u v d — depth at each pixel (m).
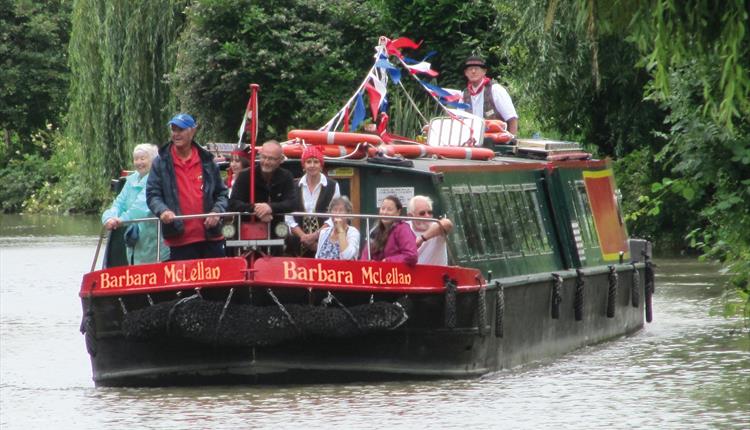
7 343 48.06
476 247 38.81
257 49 88.19
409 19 89.50
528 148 45.44
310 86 88.69
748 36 25.52
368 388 34.78
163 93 106.88
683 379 36.88
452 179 38.53
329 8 89.44
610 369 39.06
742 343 45.03
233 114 90.75
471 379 36.47
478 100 49.22
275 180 35.19
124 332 34.97
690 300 58.72
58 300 63.81
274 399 33.34
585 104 81.81
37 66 181.12
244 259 34.44
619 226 49.62
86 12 113.88
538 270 42.31
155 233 38.12
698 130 38.41
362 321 34.56
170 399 33.78
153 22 105.81
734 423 30.17
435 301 35.25
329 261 34.53
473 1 87.62
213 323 34.34
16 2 180.12
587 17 25.58
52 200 170.00
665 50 25.00
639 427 29.72
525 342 40.00
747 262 40.88
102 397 34.56
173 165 36.09
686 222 81.56
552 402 32.97
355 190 38.72
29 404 34.06
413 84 87.06
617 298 47.38
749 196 39.00
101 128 115.38
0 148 187.38
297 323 34.34
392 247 35.38
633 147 83.19
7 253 95.56
